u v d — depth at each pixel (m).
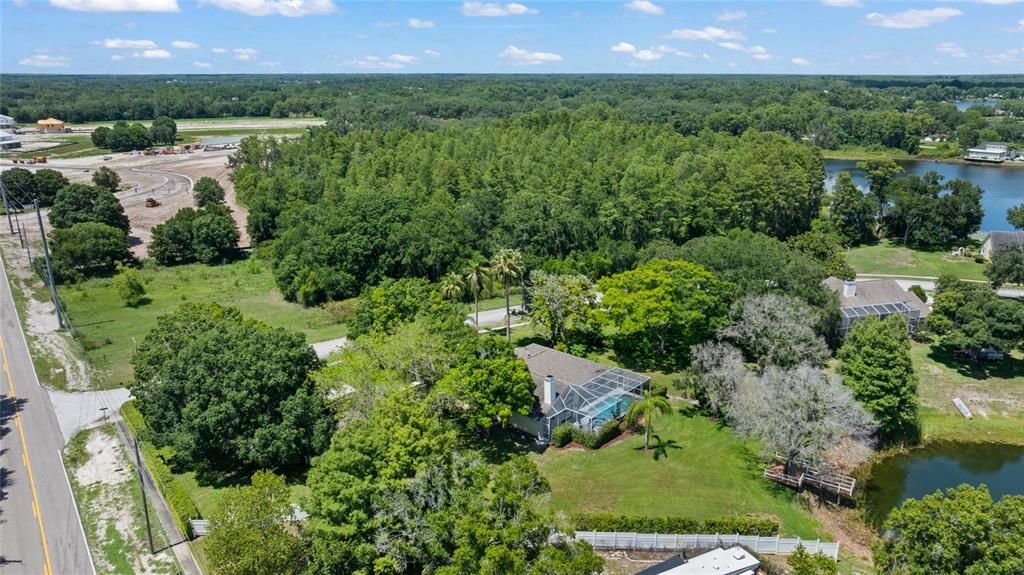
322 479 39.19
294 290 96.75
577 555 34.47
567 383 61.56
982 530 33.50
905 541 36.16
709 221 114.00
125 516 47.44
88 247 106.00
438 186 128.12
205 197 147.88
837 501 50.69
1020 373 71.00
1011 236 110.44
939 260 114.50
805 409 49.94
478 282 78.62
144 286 103.50
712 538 44.03
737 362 58.41
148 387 54.06
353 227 100.25
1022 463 56.88
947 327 74.75
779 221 126.25
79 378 70.50
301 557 38.38
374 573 36.75
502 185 129.25
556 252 107.25
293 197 130.25
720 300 68.94
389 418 41.28
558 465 54.06
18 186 145.38
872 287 82.50
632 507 48.31
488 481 37.44
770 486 51.44
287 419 50.28
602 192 119.56
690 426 59.91
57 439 58.28
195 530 45.16
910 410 57.97
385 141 170.62
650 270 70.38
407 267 100.12
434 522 35.75
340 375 52.72
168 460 55.53
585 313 74.00
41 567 42.19
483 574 31.53
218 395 51.00
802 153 146.62
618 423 59.16
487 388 53.59
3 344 79.19
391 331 65.62
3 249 118.50
